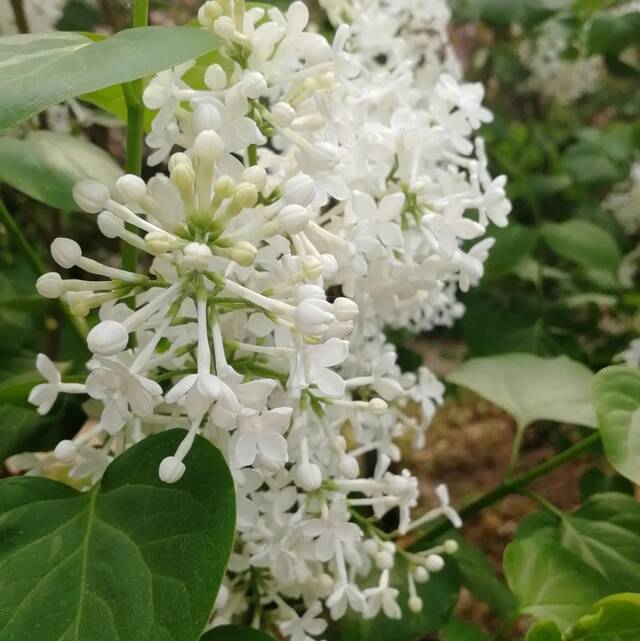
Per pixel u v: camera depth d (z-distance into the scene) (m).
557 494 0.45
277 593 0.17
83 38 0.12
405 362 0.31
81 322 0.21
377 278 0.16
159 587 0.11
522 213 0.40
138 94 0.15
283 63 0.15
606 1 0.35
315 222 0.16
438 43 0.25
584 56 0.41
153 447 0.13
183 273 0.12
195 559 0.11
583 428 0.33
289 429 0.14
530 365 0.24
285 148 0.18
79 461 0.14
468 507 0.22
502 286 0.38
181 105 0.16
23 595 0.11
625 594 0.13
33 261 0.20
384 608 0.16
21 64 0.11
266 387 0.11
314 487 0.13
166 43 0.11
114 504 0.12
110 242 0.32
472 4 0.33
